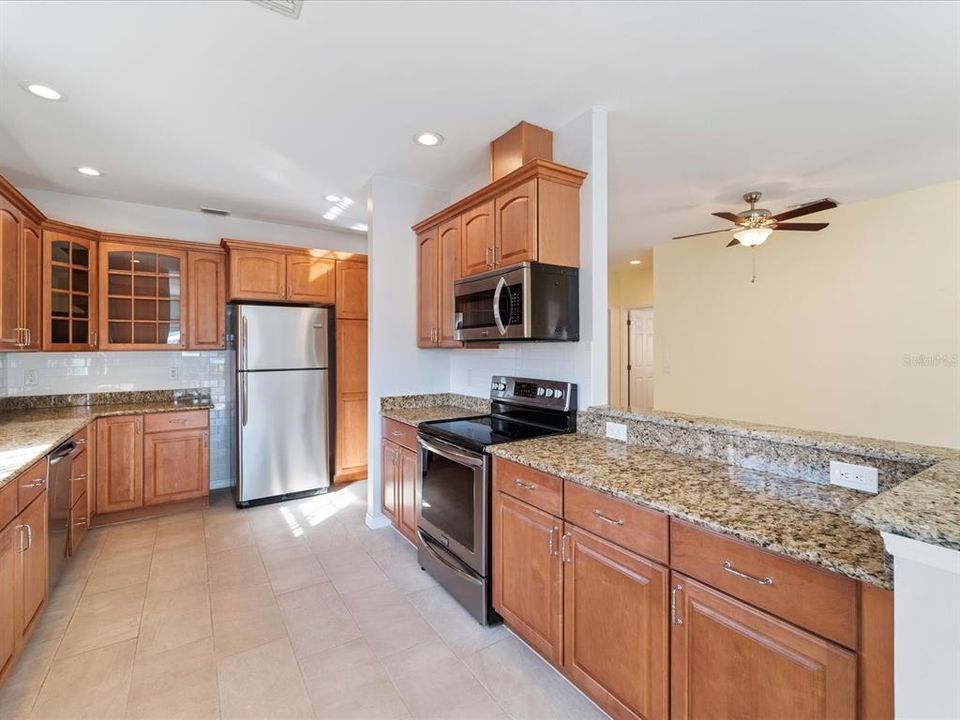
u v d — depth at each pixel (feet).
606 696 5.02
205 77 6.54
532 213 7.14
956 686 2.54
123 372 12.18
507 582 6.56
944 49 5.94
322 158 9.31
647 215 13.62
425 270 10.47
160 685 5.75
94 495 10.49
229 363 13.12
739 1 5.09
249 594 7.86
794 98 7.16
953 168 10.01
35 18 5.32
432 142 8.57
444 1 5.09
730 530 3.79
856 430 12.30
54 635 6.68
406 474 9.38
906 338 11.53
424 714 5.36
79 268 10.77
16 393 10.92
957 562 2.49
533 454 6.25
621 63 6.23
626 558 4.77
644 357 23.93
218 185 10.79
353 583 8.25
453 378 11.44
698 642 4.11
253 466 12.06
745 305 14.55
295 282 12.99
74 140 8.50
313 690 5.71
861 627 3.13
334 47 5.89
